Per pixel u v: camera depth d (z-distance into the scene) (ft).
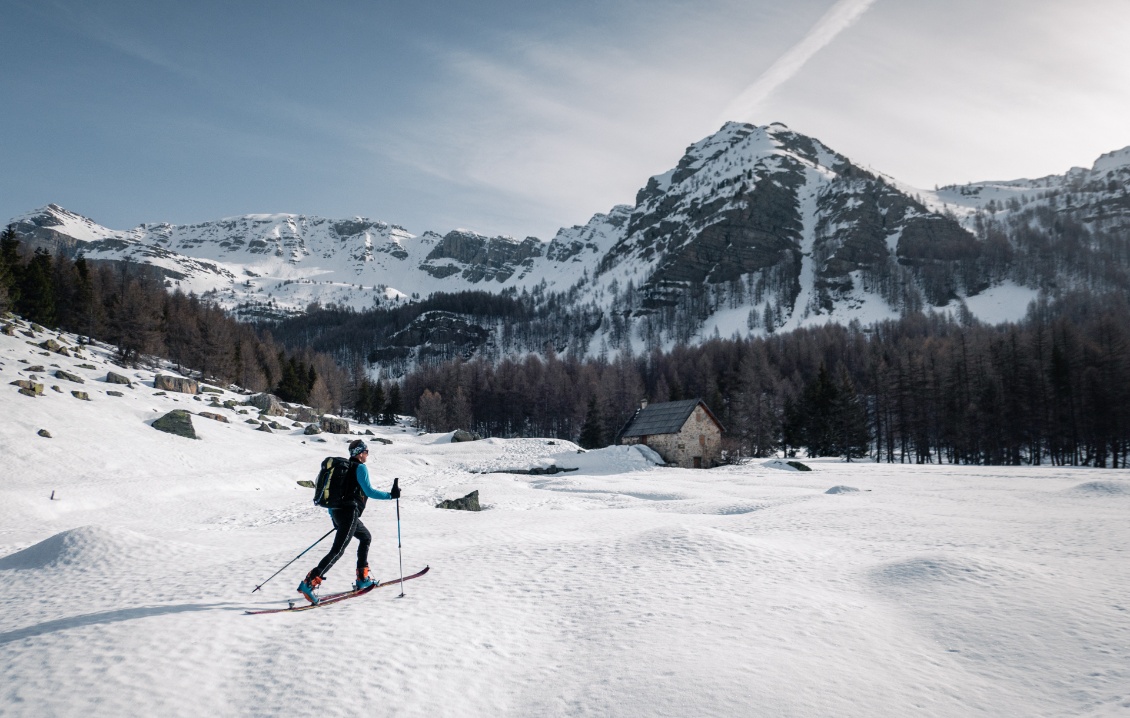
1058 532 54.60
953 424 245.45
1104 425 212.43
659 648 24.06
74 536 45.62
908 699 19.97
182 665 21.97
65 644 23.65
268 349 430.20
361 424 354.33
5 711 18.70
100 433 136.98
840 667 22.36
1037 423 228.02
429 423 352.69
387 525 66.33
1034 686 21.04
